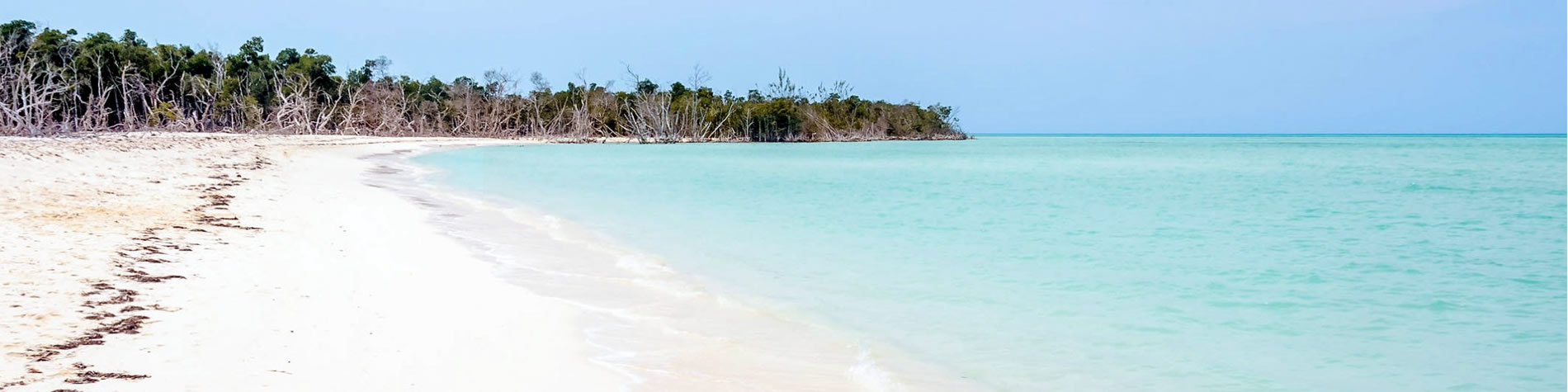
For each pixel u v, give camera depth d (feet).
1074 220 82.84
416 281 37.96
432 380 23.85
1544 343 35.14
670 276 44.37
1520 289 47.60
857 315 36.94
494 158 203.10
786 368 27.89
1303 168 209.67
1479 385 29.73
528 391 23.68
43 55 255.29
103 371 21.98
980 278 48.08
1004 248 62.03
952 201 105.29
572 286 39.75
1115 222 81.97
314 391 21.84
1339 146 492.95
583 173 149.89
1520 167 213.05
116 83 273.13
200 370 22.79
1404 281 49.90
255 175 96.27
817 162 218.38
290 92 325.62
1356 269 54.03
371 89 359.25
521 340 29.12
